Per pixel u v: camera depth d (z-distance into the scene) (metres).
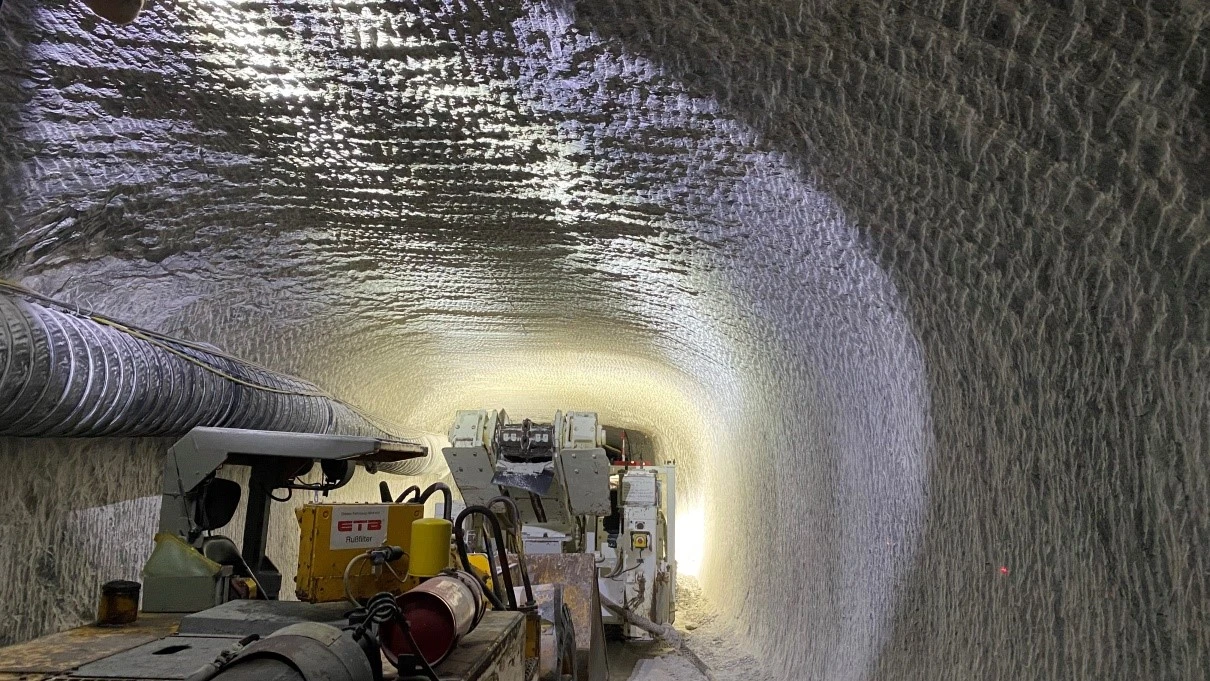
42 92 2.84
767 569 6.98
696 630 8.57
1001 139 2.30
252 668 1.72
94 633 2.50
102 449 4.14
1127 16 1.69
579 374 10.02
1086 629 2.23
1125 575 2.06
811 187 3.35
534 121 3.35
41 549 3.68
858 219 3.32
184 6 2.65
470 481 6.39
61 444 3.81
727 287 5.17
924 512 3.50
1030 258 2.46
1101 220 2.10
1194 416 1.81
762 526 7.20
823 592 5.24
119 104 3.05
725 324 6.05
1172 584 1.88
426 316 6.91
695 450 11.37
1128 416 2.05
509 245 4.97
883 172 2.93
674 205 4.13
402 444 3.85
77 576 3.94
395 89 3.13
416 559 2.80
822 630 5.23
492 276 5.71
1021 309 2.57
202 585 2.92
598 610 6.13
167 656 2.17
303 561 2.97
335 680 1.77
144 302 4.23
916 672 3.53
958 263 2.91
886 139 2.73
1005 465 2.73
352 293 5.89
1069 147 2.09
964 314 2.97
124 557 4.35
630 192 4.05
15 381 2.56
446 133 3.49
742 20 2.49
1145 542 1.98
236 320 5.15
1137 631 2.01
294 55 2.91
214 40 2.81
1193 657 1.81
